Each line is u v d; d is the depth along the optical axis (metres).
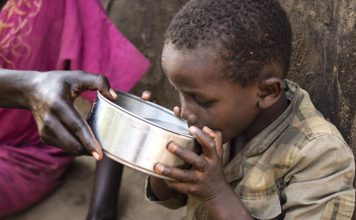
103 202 2.50
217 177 1.47
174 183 1.48
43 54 2.50
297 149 1.63
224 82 1.49
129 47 2.52
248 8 1.50
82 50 2.50
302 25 1.99
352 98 1.81
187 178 1.43
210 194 1.48
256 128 1.71
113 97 1.59
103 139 1.44
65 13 2.46
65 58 2.46
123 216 2.58
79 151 1.52
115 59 2.51
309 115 1.68
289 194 1.64
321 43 1.93
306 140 1.62
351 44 1.79
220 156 1.47
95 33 2.50
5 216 2.62
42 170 2.63
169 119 1.63
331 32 1.87
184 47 1.48
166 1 2.76
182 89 1.52
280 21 1.56
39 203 2.69
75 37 2.46
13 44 2.42
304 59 2.01
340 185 1.61
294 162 1.63
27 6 2.40
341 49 1.83
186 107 1.54
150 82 2.95
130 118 1.38
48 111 1.57
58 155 2.71
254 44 1.49
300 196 1.62
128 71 2.50
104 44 2.52
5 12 2.40
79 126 1.49
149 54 2.92
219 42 1.47
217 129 1.56
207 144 1.41
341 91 1.86
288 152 1.64
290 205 1.64
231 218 1.49
